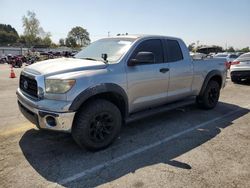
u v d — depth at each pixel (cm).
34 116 388
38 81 380
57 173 342
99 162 375
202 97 643
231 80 1225
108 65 423
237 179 334
